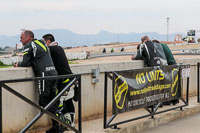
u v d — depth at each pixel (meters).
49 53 5.80
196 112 9.47
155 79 7.59
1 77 5.15
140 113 8.20
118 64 8.02
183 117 8.74
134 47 92.06
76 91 6.26
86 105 7.31
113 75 6.29
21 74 5.50
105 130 6.46
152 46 8.67
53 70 5.71
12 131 5.46
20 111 5.61
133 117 7.70
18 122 5.58
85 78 7.23
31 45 5.62
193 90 11.48
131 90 6.77
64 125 5.59
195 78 11.57
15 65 5.83
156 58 8.64
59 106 5.97
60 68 6.13
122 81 6.50
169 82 8.17
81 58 53.72
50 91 5.74
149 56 8.61
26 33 5.74
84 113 7.28
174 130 7.27
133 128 6.95
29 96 5.75
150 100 7.46
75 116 7.08
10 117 5.41
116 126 6.64
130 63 8.37
